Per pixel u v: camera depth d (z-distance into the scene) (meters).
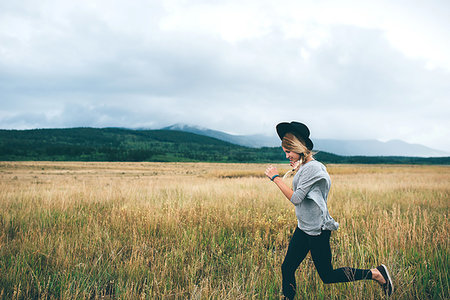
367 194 8.88
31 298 2.38
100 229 4.12
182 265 2.94
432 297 2.41
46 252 3.21
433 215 5.16
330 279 2.20
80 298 2.32
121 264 2.86
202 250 3.50
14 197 7.46
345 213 5.32
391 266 2.69
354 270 2.22
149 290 2.37
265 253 3.28
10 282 2.51
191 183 15.73
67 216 5.18
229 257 3.32
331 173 35.38
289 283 2.25
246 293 2.31
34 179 28.38
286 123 2.21
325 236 2.12
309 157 2.18
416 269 2.77
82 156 149.00
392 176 25.22
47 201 6.40
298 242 2.21
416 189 10.53
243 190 9.47
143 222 4.32
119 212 5.06
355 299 2.23
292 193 2.11
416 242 3.37
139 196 8.06
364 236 3.74
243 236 4.23
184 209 5.28
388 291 2.19
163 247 3.54
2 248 3.19
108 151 164.75
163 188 11.24
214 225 4.28
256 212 5.23
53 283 2.57
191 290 2.43
